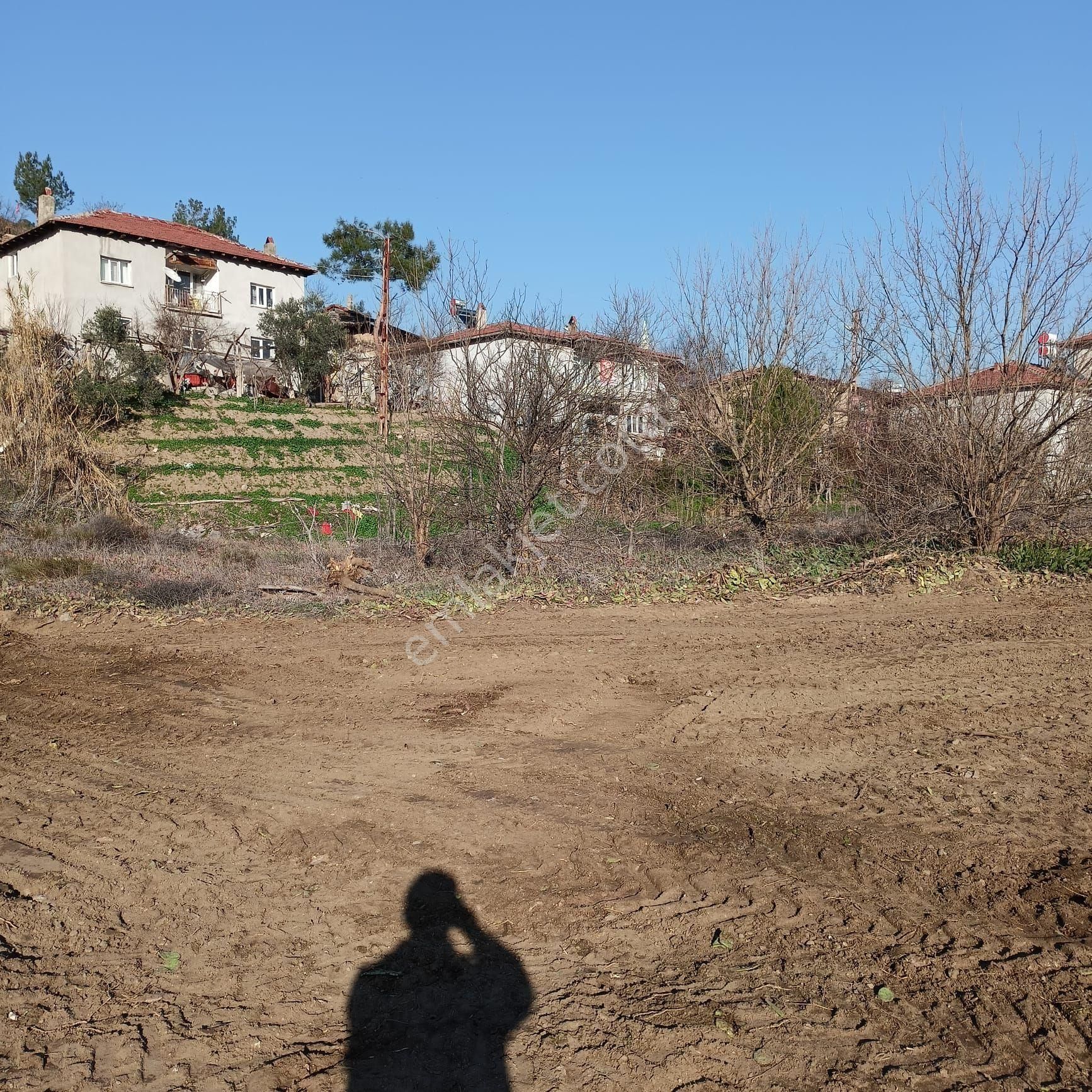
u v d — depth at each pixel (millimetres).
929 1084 3016
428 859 4699
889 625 9836
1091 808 5031
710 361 15164
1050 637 9094
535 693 7578
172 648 9508
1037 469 13227
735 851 4652
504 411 12609
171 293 38625
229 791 5672
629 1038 3285
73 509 18281
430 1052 3281
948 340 13336
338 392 38469
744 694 7391
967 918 3957
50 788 5785
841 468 15359
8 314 33906
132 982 3734
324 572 12938
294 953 3928
